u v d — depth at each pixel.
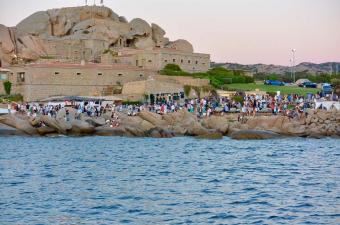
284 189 55.25
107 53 194.50
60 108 133.12
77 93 165.38
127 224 42.16
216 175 64.56
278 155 84.81
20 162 75.19
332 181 60.09
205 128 116.75
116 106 144.25
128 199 50.41
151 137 114.88
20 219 43.25
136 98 159.12
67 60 182.62
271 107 134.75
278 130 115.50
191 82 171.38
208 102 144.75
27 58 184.12
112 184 58.06
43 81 160.50
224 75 197.50
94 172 66.62
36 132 115.56
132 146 97.62
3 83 163.88
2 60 180.50
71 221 42.84
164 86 163.62
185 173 66.19
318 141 108.19
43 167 70.50
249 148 95.00
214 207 47.38
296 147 96.94
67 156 82.62
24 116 124.75
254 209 46.62
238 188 55.88
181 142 105.12
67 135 116.31
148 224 42.22
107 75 170.12
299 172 66.94
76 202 49.03
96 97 153.00
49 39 195.62
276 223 42.38
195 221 43.03
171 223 42.47
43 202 48.91
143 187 56.41
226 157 82.25
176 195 52.25
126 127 117.38
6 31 188.62
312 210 46.22
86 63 174.12
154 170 68.69
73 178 61.78
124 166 72.31
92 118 122.88
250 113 129.25
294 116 122.75
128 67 176.50
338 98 150.50
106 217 44.09
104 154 85.56
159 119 120.00
